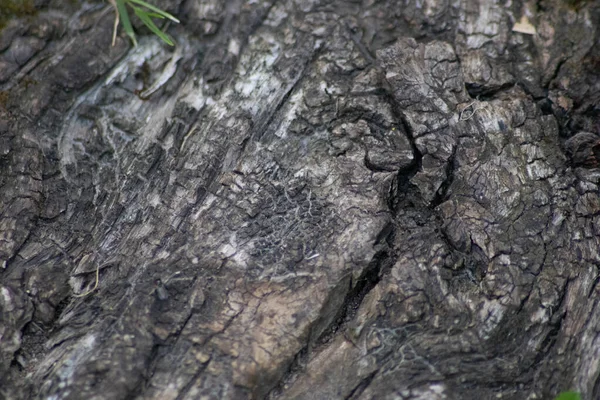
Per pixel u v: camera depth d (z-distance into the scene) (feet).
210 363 4.66
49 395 4.51
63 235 5.57
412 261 5.09
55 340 4.89
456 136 5.65
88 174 5.93
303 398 4.63
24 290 5.12
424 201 5.48
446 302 4.89
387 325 4.85
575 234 5.24
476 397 4.53
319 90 6.06
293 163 5.68
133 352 4.67
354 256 5.07
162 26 6.47
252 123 5.96
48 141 6.00
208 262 5.16
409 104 5.80
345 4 6.50
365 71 6.10
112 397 4.47
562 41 6.25
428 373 4.61
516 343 4.76
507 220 5.25
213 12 6.50
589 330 4.88
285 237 5.25
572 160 5.72
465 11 6.41
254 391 4.60
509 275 5.00
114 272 5.26
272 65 6.28
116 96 6.25
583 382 4.67
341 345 4.85
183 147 5.90
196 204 5.52
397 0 6.49
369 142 5.69
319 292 4.94
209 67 6.32
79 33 6.38
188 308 4.91
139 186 5.75
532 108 5.82
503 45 6.26
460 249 5.19
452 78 5.92
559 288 4.98
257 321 4.86
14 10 6.31
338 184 5.47
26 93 6.12
